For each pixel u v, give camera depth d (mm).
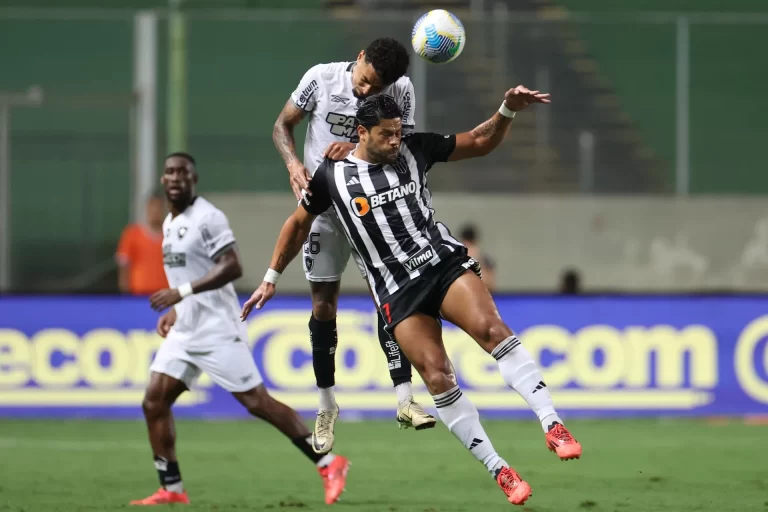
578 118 57031
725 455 32250
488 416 41562
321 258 22078
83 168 57719
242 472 29312
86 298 41844
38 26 63250
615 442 35312
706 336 41875
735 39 58719
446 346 41688
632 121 57750
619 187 56906
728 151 58438
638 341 41875
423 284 19375
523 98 19797
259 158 57125
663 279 55031
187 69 58344
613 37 58031
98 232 57812
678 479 27406
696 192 58312
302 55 58594
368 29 56906
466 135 20312
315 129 21734
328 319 22484
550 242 55219
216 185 56562
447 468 30094
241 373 23922
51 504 23469
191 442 35969
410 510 22406
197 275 24312
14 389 41688
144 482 27359
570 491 25328
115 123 57812
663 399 41750
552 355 41844
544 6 60438
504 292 42094
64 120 57719
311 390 41469
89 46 63281
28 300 41844
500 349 18938
